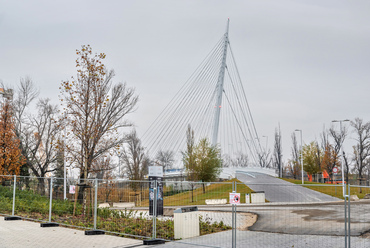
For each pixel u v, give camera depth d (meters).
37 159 46.38
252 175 77.88
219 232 14.52
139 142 62.06
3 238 12.64
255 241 12.61
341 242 12.30
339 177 68.94
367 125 59.53
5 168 36.56
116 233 13.90
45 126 45.78
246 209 16.56
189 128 54.56
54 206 16.84
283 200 18.30
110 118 31.66
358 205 17.84
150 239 12.62
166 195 16.98
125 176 59.84
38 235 13.34
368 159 64.56
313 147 71.44
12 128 38.22
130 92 34.06
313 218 14.40
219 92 76.44
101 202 16.56
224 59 84.44
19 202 18.66
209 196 17.95
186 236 13.45
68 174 38.97
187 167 53.59
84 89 22.83
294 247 11.70
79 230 14.63
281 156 95.75
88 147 23.77
